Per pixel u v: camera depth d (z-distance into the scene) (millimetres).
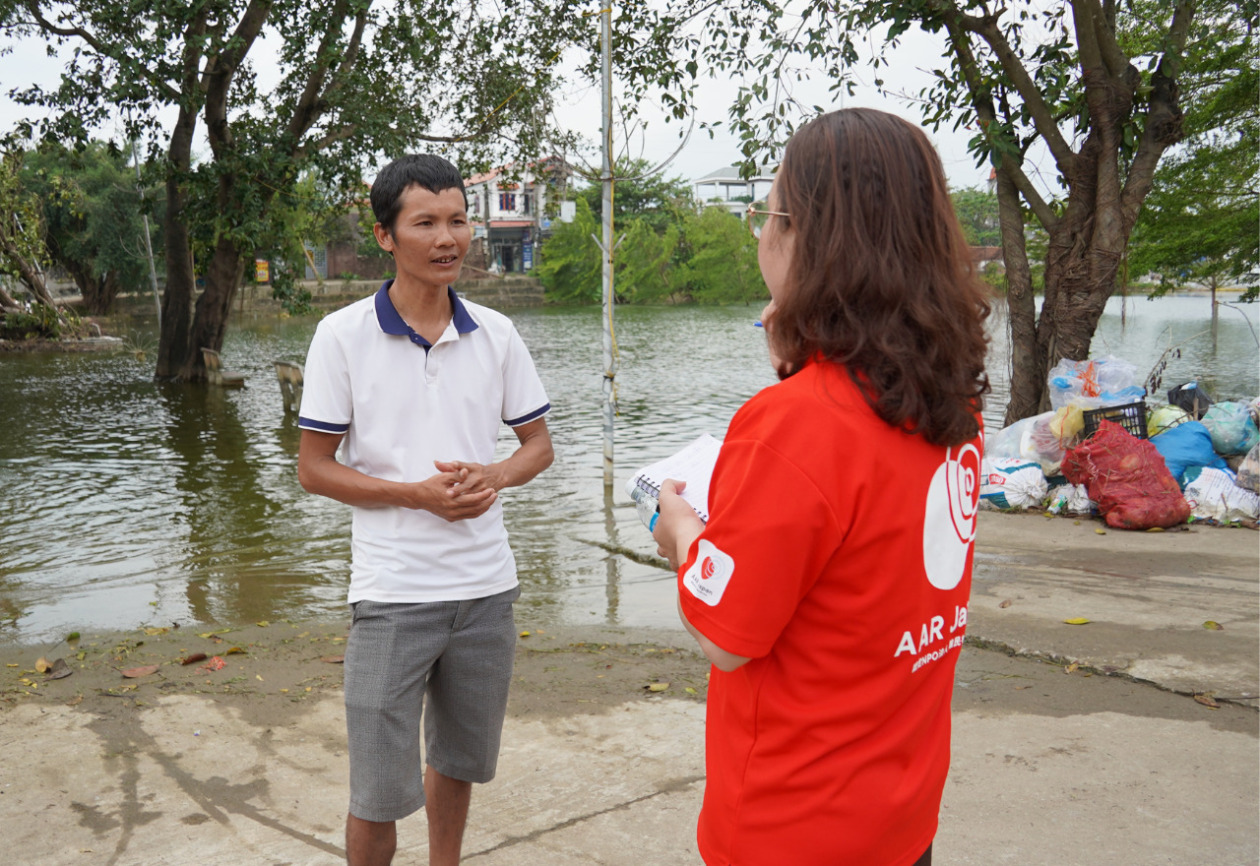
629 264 57969
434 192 2088
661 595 5727
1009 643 4246
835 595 1146
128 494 9805
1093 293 8461
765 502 1105
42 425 15031
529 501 8719
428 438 2180
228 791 3010
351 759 2156
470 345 2223
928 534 1191
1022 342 8930
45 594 6078
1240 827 2693
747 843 1214
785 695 1177
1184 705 3576
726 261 57531
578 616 5281
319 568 6727
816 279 1152
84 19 17078
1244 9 9586
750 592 1114
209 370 20469
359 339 2133
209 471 11180
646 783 3037
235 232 18344
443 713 2312
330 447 2195
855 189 1149
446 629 2193
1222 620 4500
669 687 3912
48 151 17875
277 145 18953
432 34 17531
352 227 56125
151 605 5773
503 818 2820
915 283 1139
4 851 2648
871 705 1172
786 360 1208
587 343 30219
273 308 46938
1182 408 7914
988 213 13867
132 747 3328
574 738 3393
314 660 4312
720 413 15242
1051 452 7203
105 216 38125
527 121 16062
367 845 2156
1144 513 6324
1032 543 6102
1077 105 8469
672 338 32094
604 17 8078
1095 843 2617
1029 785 2957
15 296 29578
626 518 7957
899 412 1115
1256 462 6609
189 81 16844
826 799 1169
